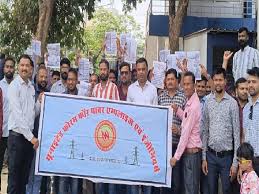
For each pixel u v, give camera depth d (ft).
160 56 32.04
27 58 24.35
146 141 24.58
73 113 24.26
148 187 25.16
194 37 55.67
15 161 24.31
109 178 24.25
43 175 24.80
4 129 28.48
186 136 23.45
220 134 23.30
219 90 23.43
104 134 24.38
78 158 24.09
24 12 60.29
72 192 24.71
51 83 33.19
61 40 60.29
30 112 24.47
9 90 24.23
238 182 22.63
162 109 24.82
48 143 23.93
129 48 31.27
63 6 59.06
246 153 19.94
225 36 51.47
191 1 61.05
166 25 57.52
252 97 22.34
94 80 31.86
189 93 23.67
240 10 60.75
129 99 25.96
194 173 23.62
